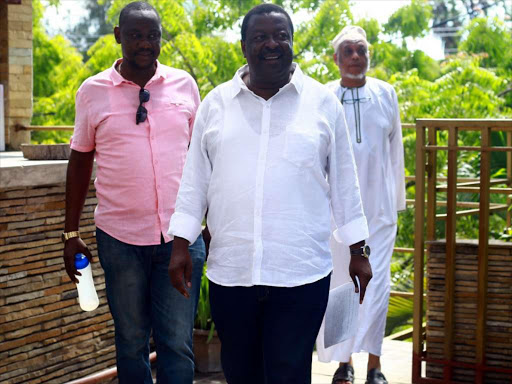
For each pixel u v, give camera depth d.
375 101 5.20
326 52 16.30
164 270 4.11
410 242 12.46
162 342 4.12
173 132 4.12
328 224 3.48
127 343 4.18
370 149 5.16
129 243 4.08
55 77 22.30
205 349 5.53
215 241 3.47
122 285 4.11
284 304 3.39
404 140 12.69
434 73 18.75
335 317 3.68
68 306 4.86
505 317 5.01
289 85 3.42
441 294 5.18
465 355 5.12
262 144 3.38
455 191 5.04
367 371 5.23
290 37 3.41
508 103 18.23
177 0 16.34
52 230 4.74
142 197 4.06
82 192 4.23
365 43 5.18
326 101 3.48
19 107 8.00
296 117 3.41
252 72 3.41
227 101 3.46
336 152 3.51
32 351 4.65
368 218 5.19
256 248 3.36
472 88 14.98
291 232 3.36
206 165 3.53
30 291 4.62
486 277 5.00
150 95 4.12
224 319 3.49
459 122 5.02
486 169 4.95
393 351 6.12
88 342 5.01
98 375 4.93
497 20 19.45
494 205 5.73
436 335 5.20
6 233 4.47
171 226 3.52
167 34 15.80
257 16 3.38
